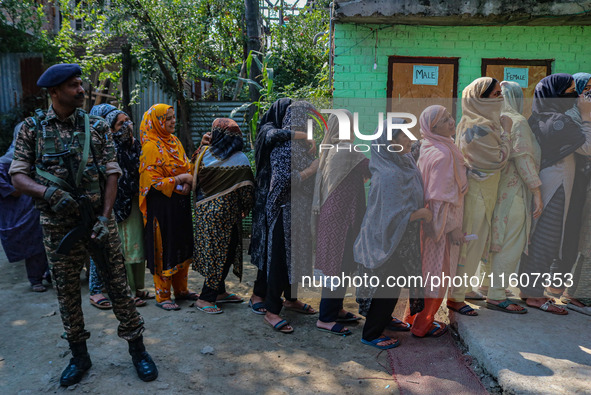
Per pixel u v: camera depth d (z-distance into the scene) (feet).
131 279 12.47
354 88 17.80
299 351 9.71
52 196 7.36
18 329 10.67
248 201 11.78
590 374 7.66
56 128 7.68
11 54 31.27
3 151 30.66
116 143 11.82
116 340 10.02
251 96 24.38
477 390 7.91
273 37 39.29
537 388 7.26
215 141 11.77
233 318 11.57
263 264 11.37
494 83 9.61
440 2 16.10
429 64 17.71
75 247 8.04
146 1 27.30
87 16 28.09
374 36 17.57
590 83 10.25
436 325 10.34
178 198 11.91
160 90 30.58
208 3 30.63
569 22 16.96
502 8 15.94
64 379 8.15
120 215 11.73
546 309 10.48
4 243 13.05
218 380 8.47
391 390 8.16
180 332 10.61
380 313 9.73
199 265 11.94
